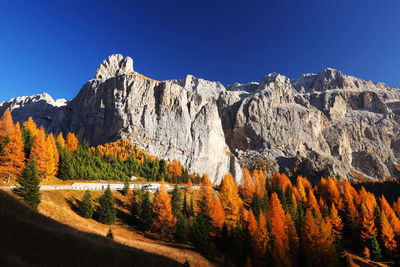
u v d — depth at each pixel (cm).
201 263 3928
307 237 5325
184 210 6462
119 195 6669
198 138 17638
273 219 5669
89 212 4859
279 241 4981
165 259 3334
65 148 8881
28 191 3897
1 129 6588
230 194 7419
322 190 10100
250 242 5053
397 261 5812
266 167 18388
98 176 8062
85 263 2417
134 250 3188
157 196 5650
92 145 16600
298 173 17700
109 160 10156
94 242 2941
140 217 5331
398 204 8469
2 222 2495
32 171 4134
